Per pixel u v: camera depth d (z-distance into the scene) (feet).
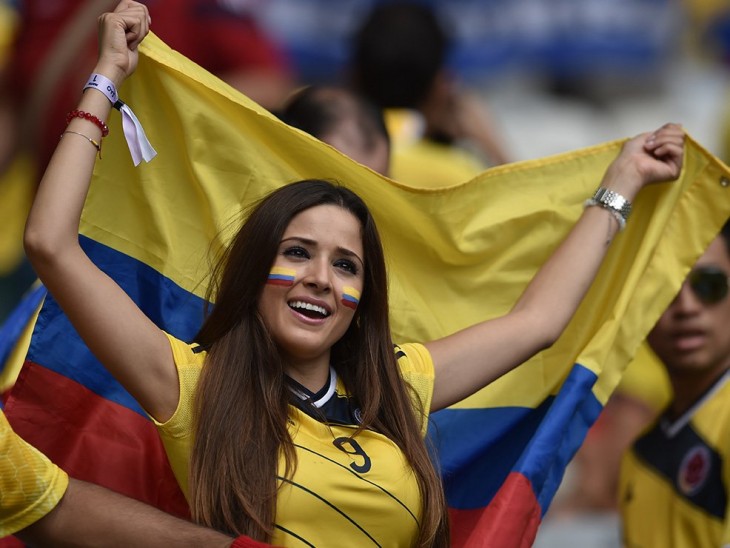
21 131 52.60
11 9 58.65
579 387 38.86
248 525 32.50
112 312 32.94
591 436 60.59
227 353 33.91
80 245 36.76
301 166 38.70
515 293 40.40
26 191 55.67
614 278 40.93
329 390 34.88
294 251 34.22
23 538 32.42
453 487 39.47
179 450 33.47
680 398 45.39
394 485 33.73
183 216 37.86
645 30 77.56
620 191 40.11
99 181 36.88
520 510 36.47
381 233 39.83
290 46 74.74
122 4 36.04
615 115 83.61
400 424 34.88
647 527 45.24
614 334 39.55
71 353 36.65
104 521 32.14
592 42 76.95
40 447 36.29
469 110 58.65
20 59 53.31
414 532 34.04
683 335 44.39
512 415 40.11
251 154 38.27
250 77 53.93
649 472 45.47
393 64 55.36
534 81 83.05
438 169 55.06
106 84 34.81
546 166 40.78
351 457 33.73
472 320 40.29
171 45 52.65
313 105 43.98
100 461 36.58
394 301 39.83
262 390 33.73
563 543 59.77
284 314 34.04
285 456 33.12
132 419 36.96
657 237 40.68
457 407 39.93
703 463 43.83
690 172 41.37
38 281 41.27
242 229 34.53
